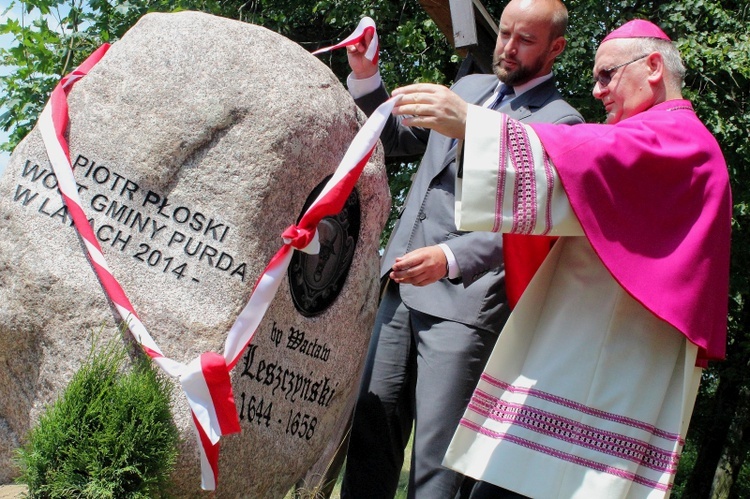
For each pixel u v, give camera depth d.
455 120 2.75
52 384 2.97
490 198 2.68
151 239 3.04
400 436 3.77
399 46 8.39
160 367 2.88
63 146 3.07
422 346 3.59
